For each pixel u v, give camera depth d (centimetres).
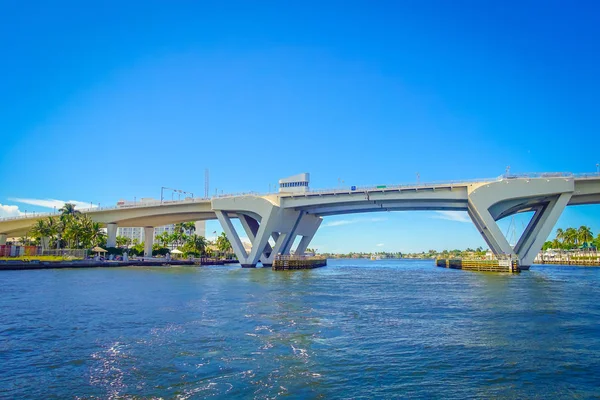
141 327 2123
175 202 9188
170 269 8581
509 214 7744
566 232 16538
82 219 9975
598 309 2859
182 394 1198
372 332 2064
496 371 1444
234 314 2562
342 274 7812
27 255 9131
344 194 7688
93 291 3866
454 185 6888
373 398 1186
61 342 1792
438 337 1958
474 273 7456
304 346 1759
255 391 1227
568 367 1494
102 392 1210
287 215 8500
